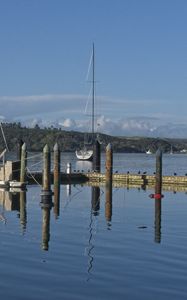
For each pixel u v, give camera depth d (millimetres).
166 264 20219
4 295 16219
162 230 28547
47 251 22531
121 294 16438
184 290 16844
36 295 16250
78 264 20172
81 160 151625
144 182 65188
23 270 19203
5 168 54875
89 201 44500
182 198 47562
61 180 66750
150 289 16938
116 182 67000
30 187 56312
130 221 32156
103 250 22828
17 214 35281
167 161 181000
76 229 28672
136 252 22422
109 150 51938
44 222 31391
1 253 22047
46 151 42938
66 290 16797
